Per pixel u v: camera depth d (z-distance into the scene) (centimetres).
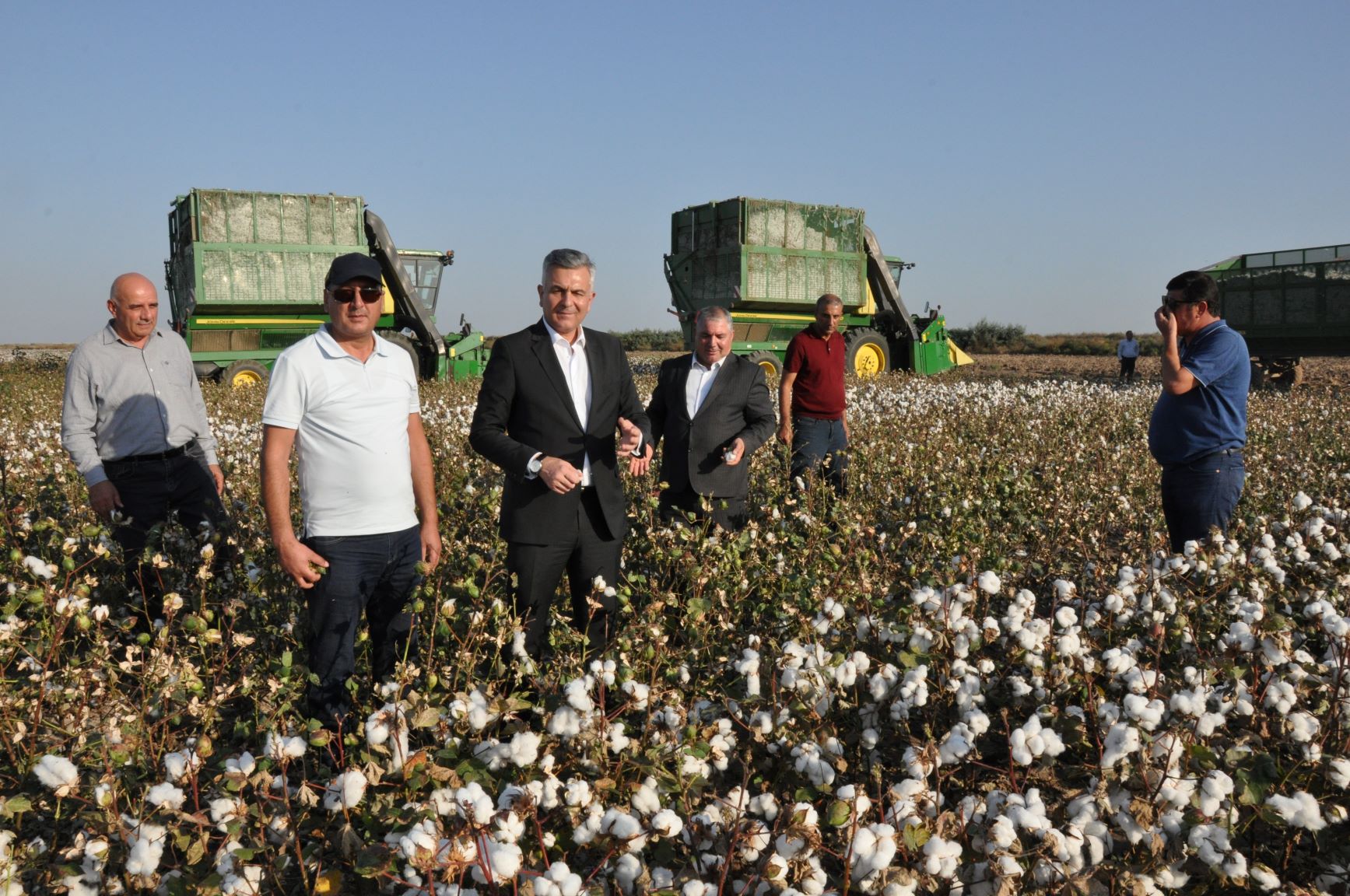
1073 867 235
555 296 380
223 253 1773
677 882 239
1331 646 329
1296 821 247
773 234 2045
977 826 246
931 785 306
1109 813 263
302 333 1912
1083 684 319
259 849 240
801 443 670
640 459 412
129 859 236
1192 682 308
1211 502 485
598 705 302
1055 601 373
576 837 237
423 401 1530
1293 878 272
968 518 579
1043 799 307
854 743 324
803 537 536
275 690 306
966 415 1228
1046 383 1870
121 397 472
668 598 376
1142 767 255
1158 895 238
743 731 336
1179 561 390
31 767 317
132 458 477
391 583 366
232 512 549
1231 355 470
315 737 267
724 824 245
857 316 2250
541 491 384
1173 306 478
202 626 330
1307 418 1236
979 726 268
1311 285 2023
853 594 413
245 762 249
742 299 2009
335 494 344
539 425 385
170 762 253
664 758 274
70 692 327
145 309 474
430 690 289
